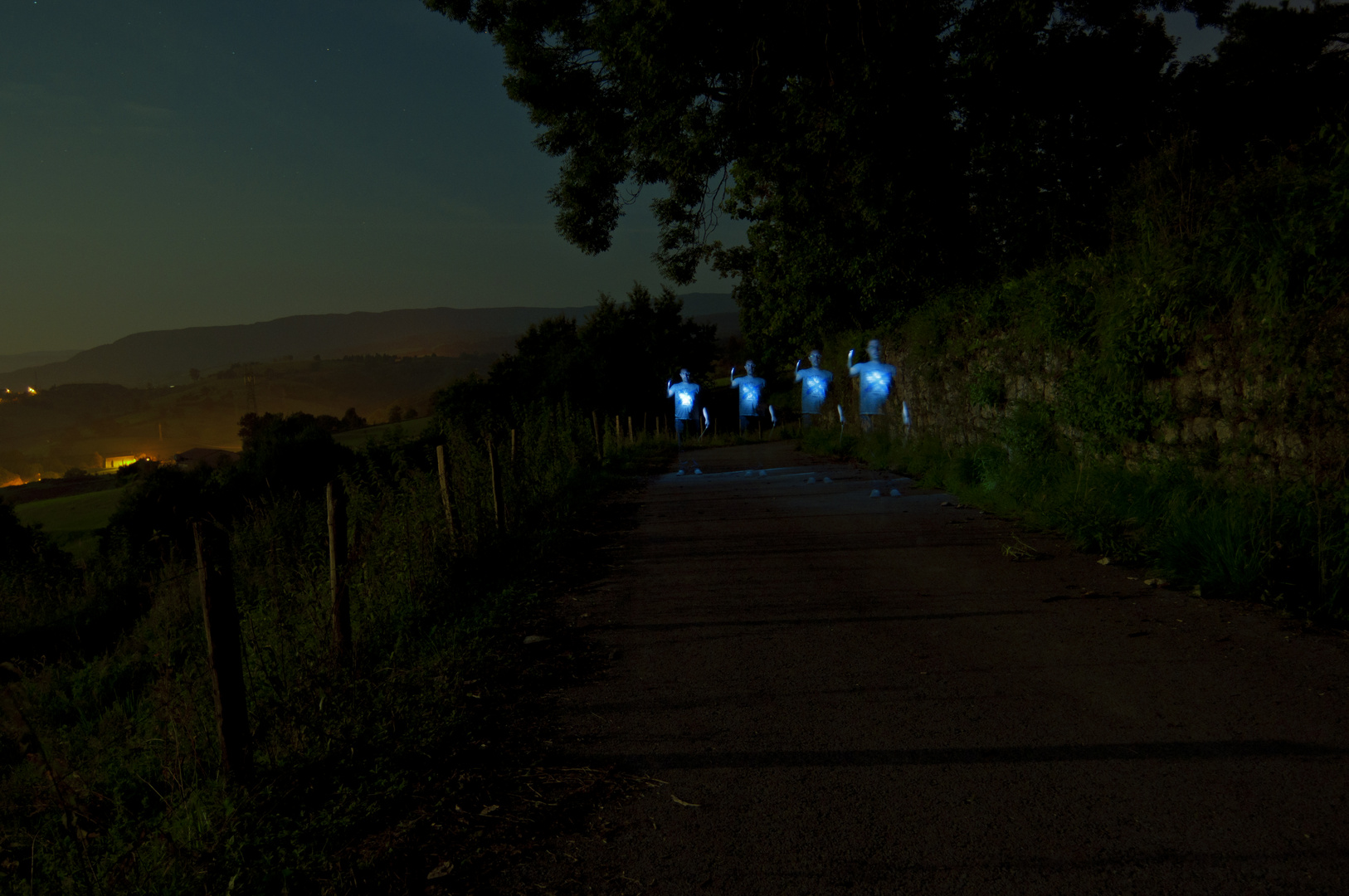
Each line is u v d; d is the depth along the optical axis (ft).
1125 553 21.50
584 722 13.55
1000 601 18.75
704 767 11.58
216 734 13.46
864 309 62.64
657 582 23.35
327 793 11.54
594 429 71.26
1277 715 11.80
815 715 13.12
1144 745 11.23
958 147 50.24
